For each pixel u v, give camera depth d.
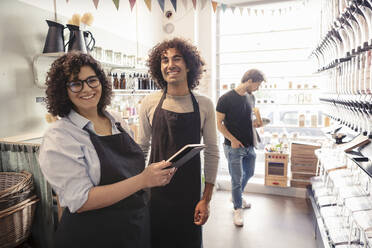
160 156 1.40
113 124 1.21
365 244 1.28
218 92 4.17
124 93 2.97
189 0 3.87
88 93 1.00
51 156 0.88
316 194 2.42
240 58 4.00
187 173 1.40
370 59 1.39
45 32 2.01
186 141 1.38
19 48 1.81
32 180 1.54
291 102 3.71
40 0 1.95
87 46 2.00
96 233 0.99
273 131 3.98
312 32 3.05
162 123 1.39
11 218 1.34
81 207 0.88
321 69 2.56
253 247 2.31
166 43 1.39
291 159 3.39
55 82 0.97
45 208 1.56
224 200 3.41
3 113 1.72
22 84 1.84
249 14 3.58
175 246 1.44
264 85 3.75
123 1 3.04
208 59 3.97
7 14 1.72
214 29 3.99
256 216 2.90
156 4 3.87
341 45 1.95
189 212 1.42
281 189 3.49
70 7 2.26
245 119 2.67
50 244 1.59
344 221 1.80
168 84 1.42
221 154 4.17
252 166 2.89
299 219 2.81
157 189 1.40
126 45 3.12
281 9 3.37
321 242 2.02
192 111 1.41
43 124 2.02
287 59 3.75
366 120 1.43
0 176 1.55
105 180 0.99
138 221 1.12
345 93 1.91
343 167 2.05
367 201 1.48
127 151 1.14
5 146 1.62
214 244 2.37
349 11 1.56
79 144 0.94
